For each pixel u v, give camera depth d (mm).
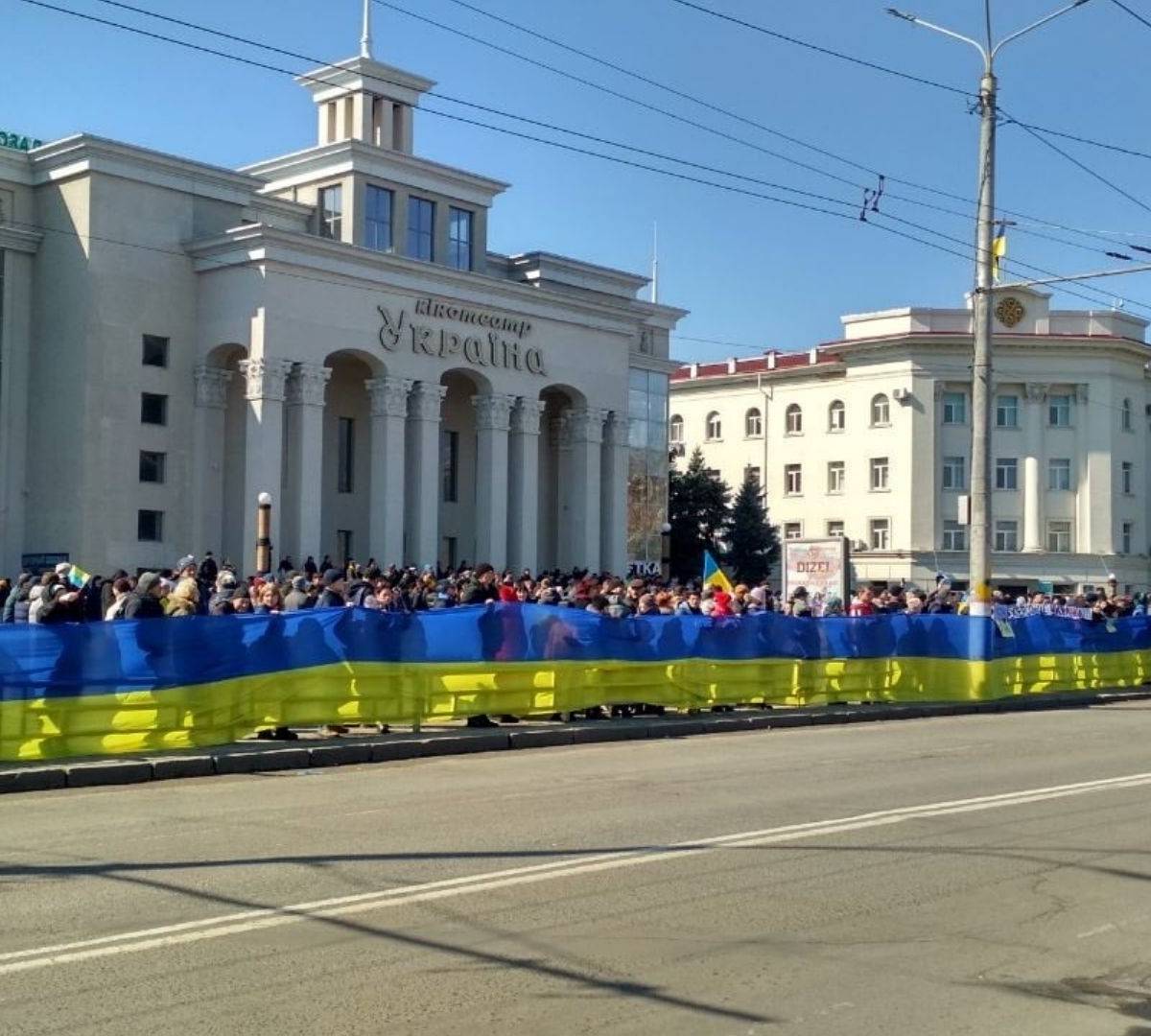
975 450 24969
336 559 45719
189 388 41906
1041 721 21719
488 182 48094
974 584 24984
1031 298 65562
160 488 41219
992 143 24484
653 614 21906
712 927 7613
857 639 23266
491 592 21594
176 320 41656
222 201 42938
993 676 25062
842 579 28359
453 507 49125
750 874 8984
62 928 7426
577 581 26969
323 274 41281
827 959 7008
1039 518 65125
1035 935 7539
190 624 15391
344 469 46188
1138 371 67375
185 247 41844
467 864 9195
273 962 6785
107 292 40281
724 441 72375
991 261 24625
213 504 42031
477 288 45500
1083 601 37000
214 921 7582
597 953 7059
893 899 8328
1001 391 65625
